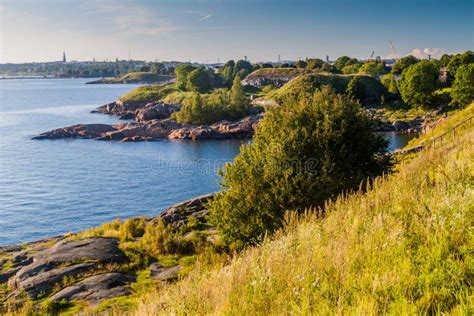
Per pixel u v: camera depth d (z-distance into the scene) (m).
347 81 153.00
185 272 20.11
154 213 53.38
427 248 6.32
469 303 4.70
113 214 53.16
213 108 127.00
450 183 9.70
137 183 67.00
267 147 23.03
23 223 50.19
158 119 142.12
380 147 24.34
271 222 21.41
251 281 6.94
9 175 72.25
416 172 11.78
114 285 19.19
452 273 5.43
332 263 6.57
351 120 23.28
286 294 6.06
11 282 20.80
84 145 103.50
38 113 170.62
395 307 4.95
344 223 8.77
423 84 115.06
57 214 53.16
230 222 22.30
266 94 166.38
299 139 22.66
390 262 6.34
